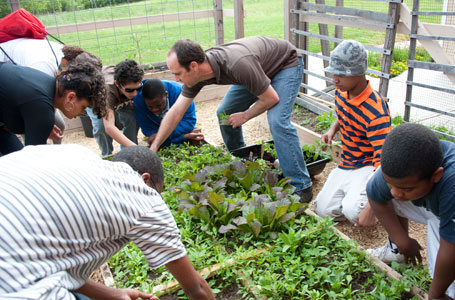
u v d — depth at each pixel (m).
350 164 3.55
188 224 3.21
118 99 4.20
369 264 2.68
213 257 2.78
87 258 1.55
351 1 7.52
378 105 3.11
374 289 2.38
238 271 2.65
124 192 1.57
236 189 3.82
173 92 4.86
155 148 4.00
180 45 3.23
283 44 3.74
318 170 4.21
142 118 4.76
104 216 1.48
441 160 1.85
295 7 6.01
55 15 6.68
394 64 8.38
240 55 3.38
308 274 2.65
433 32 4.93
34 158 1.51
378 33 8.73
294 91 3.71
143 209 1.61
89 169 1.52
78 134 6.29
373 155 3.37
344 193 3.55
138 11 10.22
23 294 1.26
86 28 6.75
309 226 3.05
